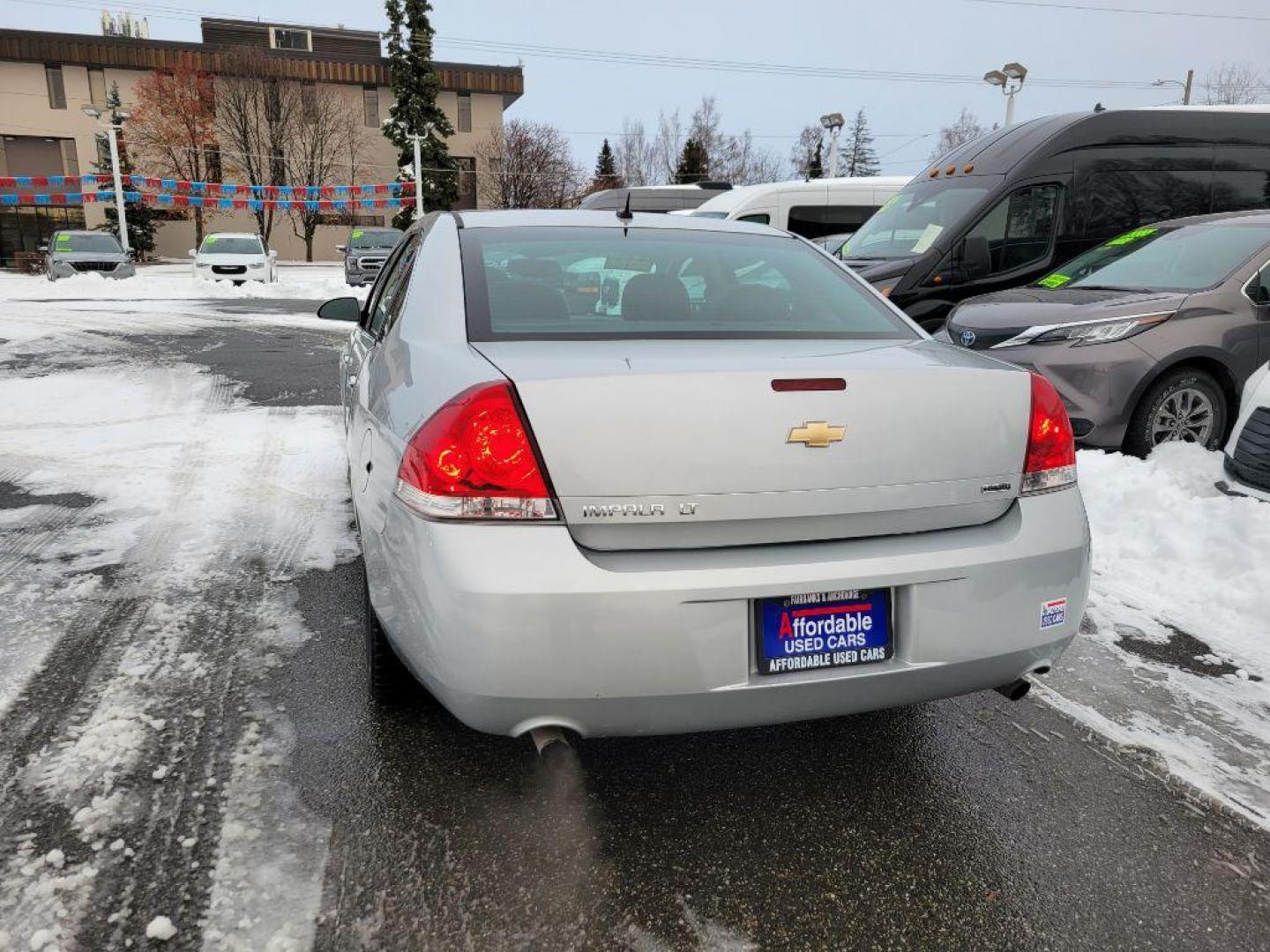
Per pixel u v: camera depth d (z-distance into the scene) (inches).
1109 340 208.8
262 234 1929.1
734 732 103.7
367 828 84.3
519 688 71.2
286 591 140.3
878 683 78.2
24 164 1895.9
